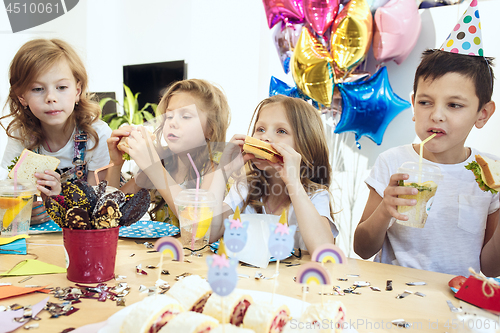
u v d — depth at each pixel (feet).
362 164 8.01
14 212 3.08
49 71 4.19
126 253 2.90
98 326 1.63
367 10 6.94
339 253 1.65
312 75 7.07
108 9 12.55
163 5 11.62
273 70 9.38
